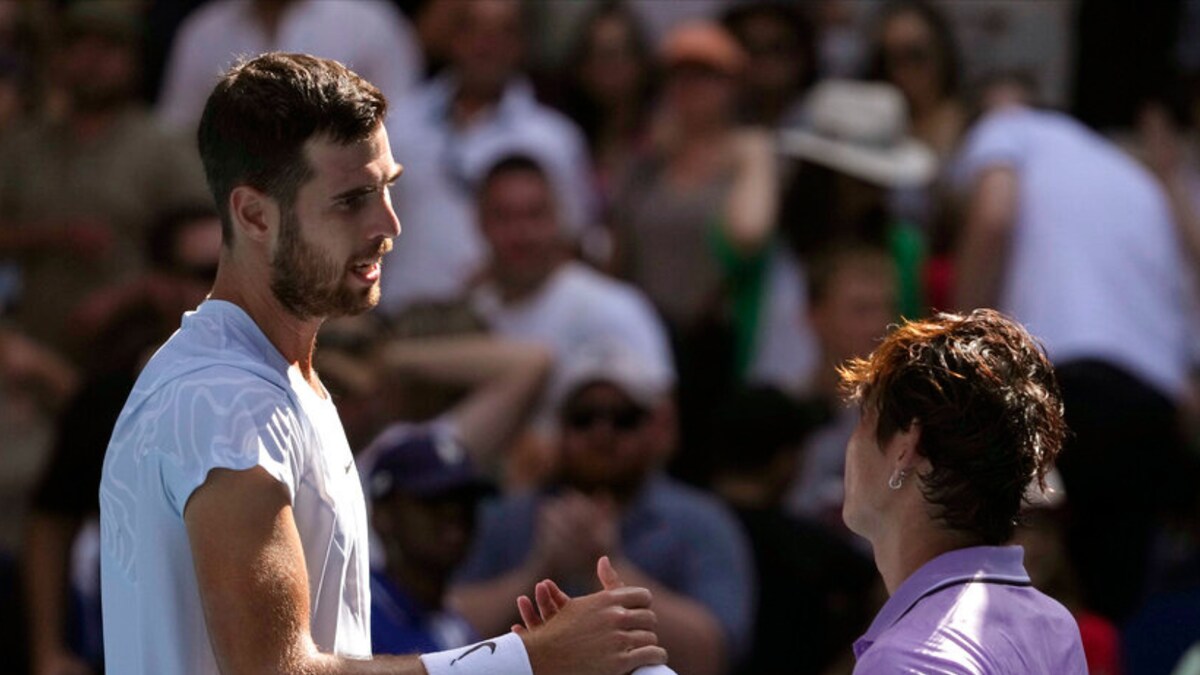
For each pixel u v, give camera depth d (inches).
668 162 1089.4
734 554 794.8
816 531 820.0
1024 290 968.9
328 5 1187.9
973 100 1122.7
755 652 804.6
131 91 1087.0
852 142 1029.8
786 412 848.3
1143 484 932.0
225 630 387.9
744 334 1027.9
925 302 995.9
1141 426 930.7
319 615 413.7
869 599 819.4
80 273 1036.5
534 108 1151.0
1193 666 762.2
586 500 783.7
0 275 1038.4
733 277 1037.2
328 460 414.9
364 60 1188.5
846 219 1012.5
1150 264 974.4
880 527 427.2
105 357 846.5
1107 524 932.0
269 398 403.2
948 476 413.4
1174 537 946.1
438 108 1134.4
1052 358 951.6
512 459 892.6
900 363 419.8
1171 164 1096.8
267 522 392.2
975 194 982.4
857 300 944.9
